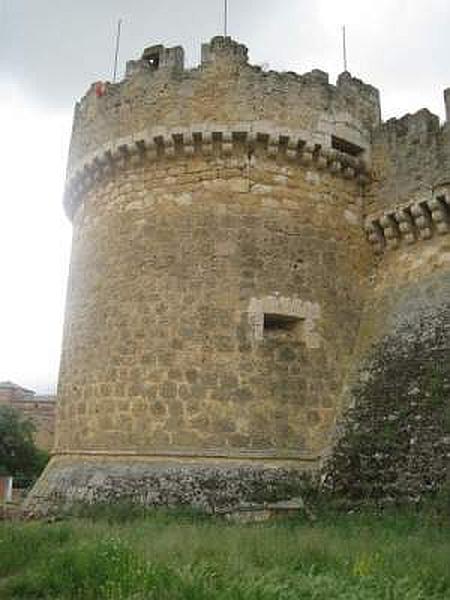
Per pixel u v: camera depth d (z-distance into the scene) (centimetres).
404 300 1622
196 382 1506
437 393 1398
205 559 865
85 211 1847
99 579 800
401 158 1708
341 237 1702
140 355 1555
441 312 1522
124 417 1528
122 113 1756
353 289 1694
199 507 1369
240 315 1553
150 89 1727
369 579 767
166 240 1622
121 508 1375
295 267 1617
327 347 1605
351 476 1422
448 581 793
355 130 1756
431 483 1284
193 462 1448
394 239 1700
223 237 1603
